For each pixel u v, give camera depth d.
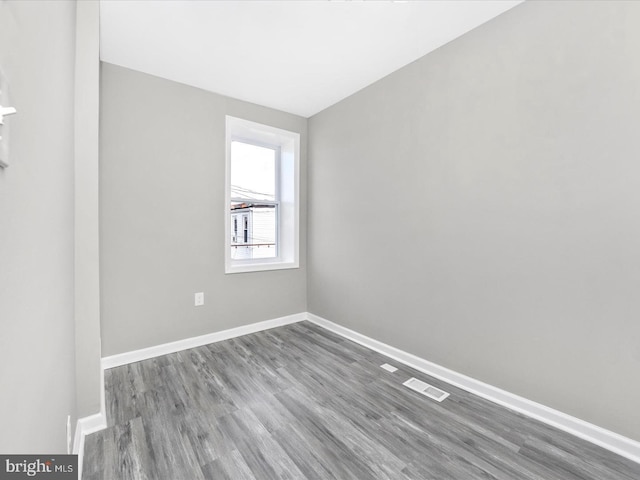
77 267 1.58
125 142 2.43
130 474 1.34
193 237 2.78
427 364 2.31
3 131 0.42
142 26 1.96
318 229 3.42
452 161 2.13
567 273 1.62
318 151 3.40
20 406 0.55
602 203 1.50
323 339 3.01
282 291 3.42
